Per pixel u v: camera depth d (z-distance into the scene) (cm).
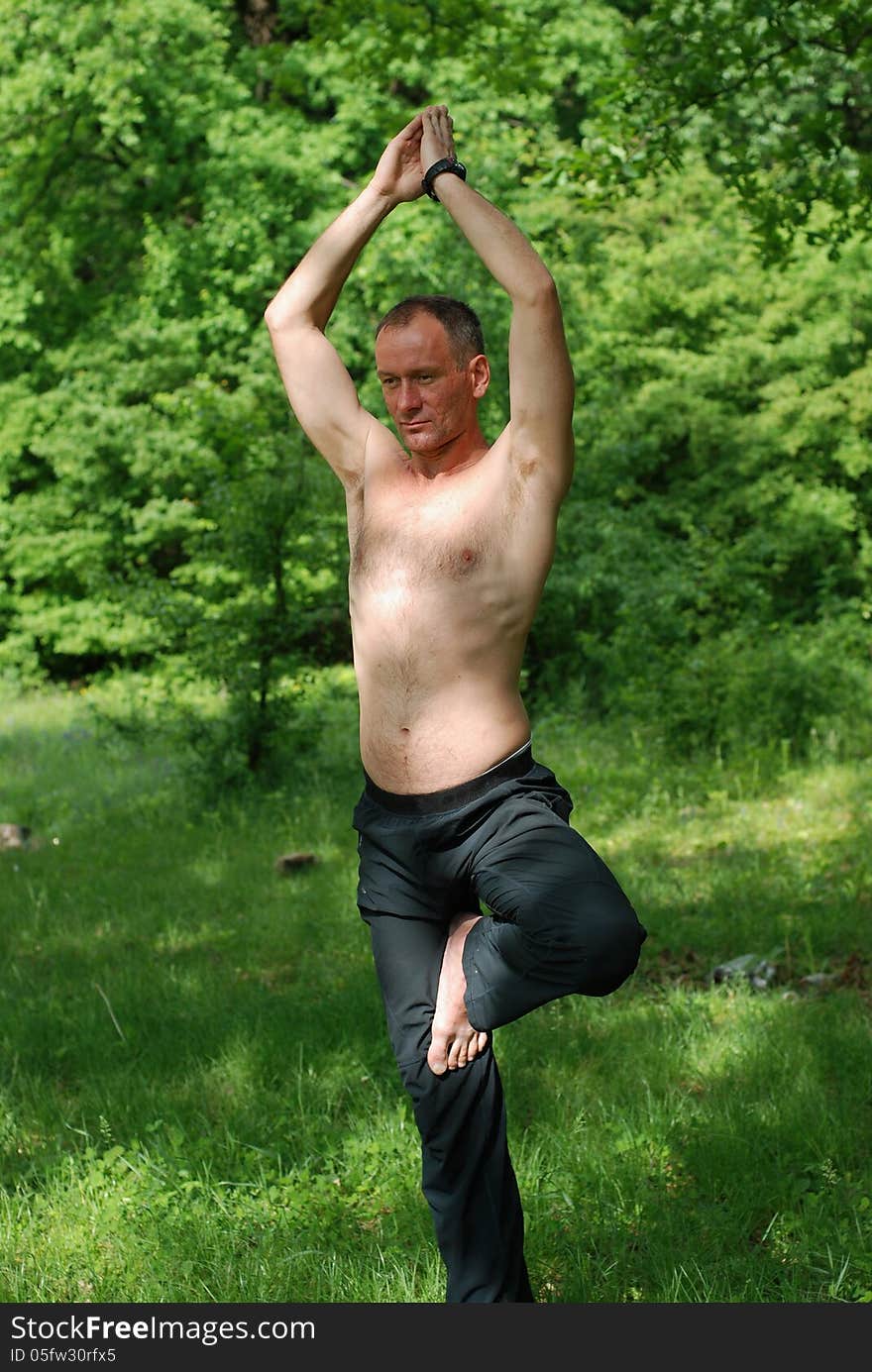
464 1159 563
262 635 1997
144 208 3584
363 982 1139
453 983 546
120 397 3425
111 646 3356
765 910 1290
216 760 1973
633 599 2431
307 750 2041
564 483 548
